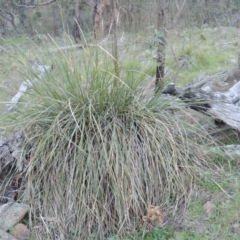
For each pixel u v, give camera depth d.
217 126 4.06
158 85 3.84
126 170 3.29
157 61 4.23
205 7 8.01
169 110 3.75
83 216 3.29
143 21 4.90
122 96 3.60
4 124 3.71
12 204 3.46
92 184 3.30
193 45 6.54
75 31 10.73
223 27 9.58
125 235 3.25
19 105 3.78
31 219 3.38
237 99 4.36
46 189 3.40
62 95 3.63
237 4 10.24
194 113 4.01
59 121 3.49
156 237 3.21
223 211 3.26
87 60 3.82
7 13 14.62
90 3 11.55
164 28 4.36
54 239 3.27
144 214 3.33
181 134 3.51
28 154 3.57
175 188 3.44
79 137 3.45
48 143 3.46
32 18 13.01
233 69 5.64
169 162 3.42
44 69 3.78
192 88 4.12
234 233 3.08
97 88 3.58
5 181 3.67
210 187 3.48
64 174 3.37
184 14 6.24
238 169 3.68
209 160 3.71
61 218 3.31
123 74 3.74
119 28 4.76
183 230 3.21
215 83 5.50
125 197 3.27
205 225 3.21
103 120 3.52
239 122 3.85
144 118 3.55
